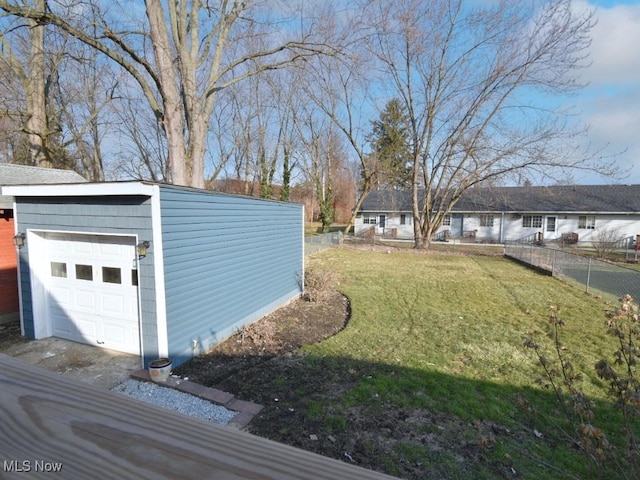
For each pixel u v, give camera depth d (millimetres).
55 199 5199
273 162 25250
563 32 14648
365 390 4117
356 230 29891
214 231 5578
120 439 653
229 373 4637
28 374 810
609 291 9844
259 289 7102
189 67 9367
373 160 23109
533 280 11523
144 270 4547
